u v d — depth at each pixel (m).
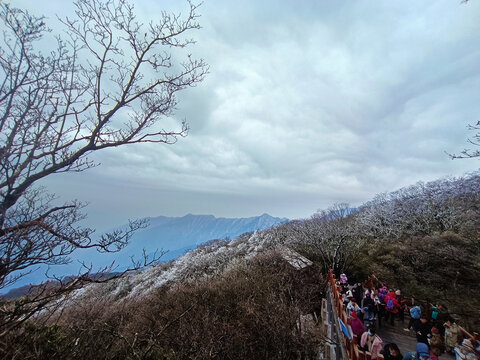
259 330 10.59
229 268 21.39
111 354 6.44
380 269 18.48
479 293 13.41
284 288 13.84
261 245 28.92
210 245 38.56
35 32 3.49
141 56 4.63
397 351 6.75
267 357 9.62
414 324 9.07
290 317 10.56
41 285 3.45
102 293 19.58
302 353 9.94
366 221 27.02
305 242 25.17
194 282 18.55
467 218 20.33
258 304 12.14
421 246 19.08
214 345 9.19
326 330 11.02
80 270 3.58
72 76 3.95
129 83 4.48
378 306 11.68
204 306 12.84
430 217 23.11
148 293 21.52
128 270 4.02
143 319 12.41
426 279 15.93
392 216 25.47
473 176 24.39
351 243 23.20
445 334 9.38
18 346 4.10
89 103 4.18
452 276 15.46
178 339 9.31
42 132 3.43
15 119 3.21
